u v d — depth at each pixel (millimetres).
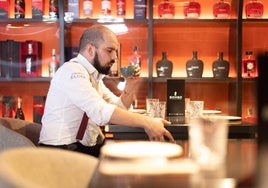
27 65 3625
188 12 3646
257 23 3754
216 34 3914
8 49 3617
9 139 1646
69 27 3779
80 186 1085
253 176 871
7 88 3875
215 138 1005
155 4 3840
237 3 3561
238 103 3521
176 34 3902
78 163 1097
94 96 2174
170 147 1135
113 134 2498
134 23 3652
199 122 1014
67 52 3617
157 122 2029
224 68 3588
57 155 1075
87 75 2303
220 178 886
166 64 3590
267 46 3928
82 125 2312
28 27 3893
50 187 1021
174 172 919
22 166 939
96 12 3877
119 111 2084
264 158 810
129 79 2699
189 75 3604
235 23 3621
